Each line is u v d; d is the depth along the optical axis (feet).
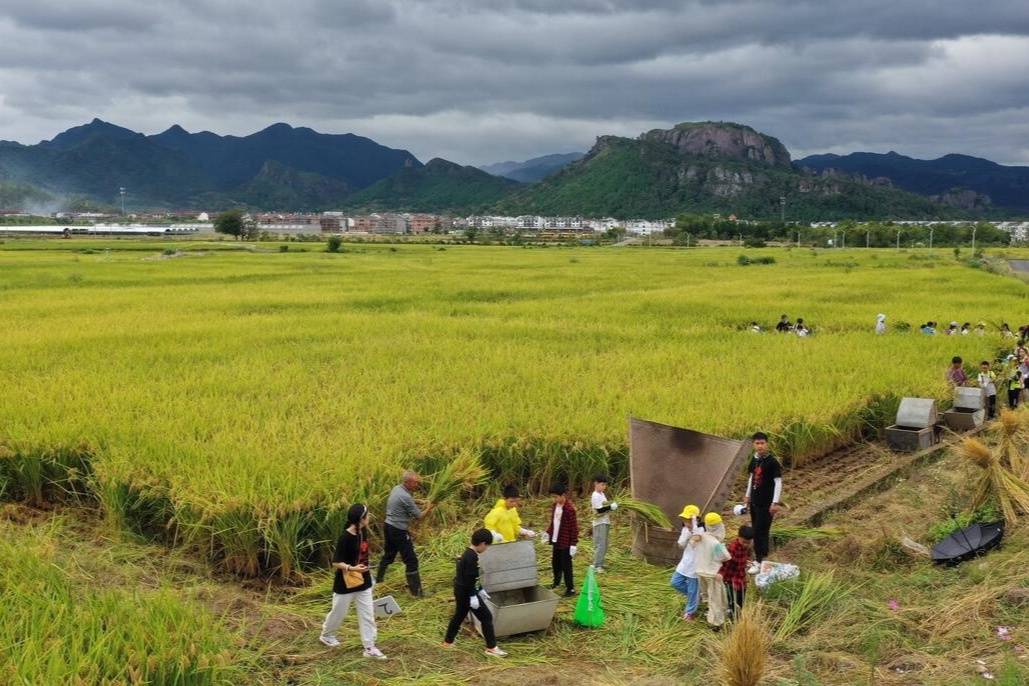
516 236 651.25
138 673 23.44
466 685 27.12
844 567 36.24
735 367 74.02
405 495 34.22
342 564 28.84
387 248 397.60
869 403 62.34
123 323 105.40
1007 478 38.99
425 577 35.78
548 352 85.30
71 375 65.82
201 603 32.19
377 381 66.74
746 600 31.24
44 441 44.78
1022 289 181.68
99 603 27.78
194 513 37.09
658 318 123.95
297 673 27.99
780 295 163.22
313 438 45.88
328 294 152.25
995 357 87.25
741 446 37.73
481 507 43.83
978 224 575.38
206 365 74.43
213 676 25.07
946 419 63.41
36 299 137.69
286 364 75.87
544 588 31.89
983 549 35.78
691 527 32.83
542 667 28.53
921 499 45.16
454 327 104.99
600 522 36.40
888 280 205.57
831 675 27.09
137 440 45.52
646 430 39.75
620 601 33.63
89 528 40.96
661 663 28.73
